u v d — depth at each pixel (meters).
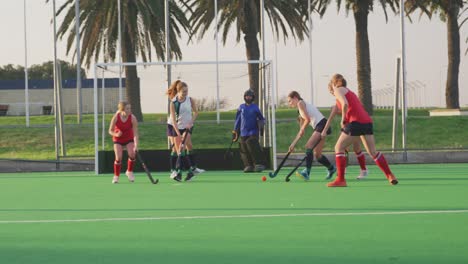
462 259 9.68
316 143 24.42
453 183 22.34
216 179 26.23
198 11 60.28
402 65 36.44
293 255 10.11
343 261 9.66
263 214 14.66
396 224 12.83
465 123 55.28
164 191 21.22
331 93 23.05
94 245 11.16
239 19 57.56
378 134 54.03
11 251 10.77
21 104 112.12
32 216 15.09
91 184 25.03
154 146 48.59
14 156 47.66
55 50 37.31
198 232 12.30
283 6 60.28
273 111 31.28
